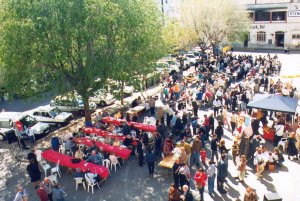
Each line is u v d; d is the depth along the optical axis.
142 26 21.66
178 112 23.52
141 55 22.31
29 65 19.84
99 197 15.55
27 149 21.36
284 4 51.75
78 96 25.45
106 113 23.55
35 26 18.47
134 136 19.69
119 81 22.00
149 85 34.28
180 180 14.68
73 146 18.67
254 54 49.72
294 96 24.25
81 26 19.03
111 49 20.23
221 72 32.88
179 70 38.50
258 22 54.81
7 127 22.92
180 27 40.16
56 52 19.67
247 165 17.52
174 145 18.64
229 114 24.31
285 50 49.16
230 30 43.19
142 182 16.61
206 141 20.11
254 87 27.53
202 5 41.03
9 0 18.91
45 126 23.42
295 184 15.58
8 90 20.75
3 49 19.25
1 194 16.41
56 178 16.02
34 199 15.77
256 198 11.92
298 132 17.62
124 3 20.45
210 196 14.94
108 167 17.61
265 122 21.41
